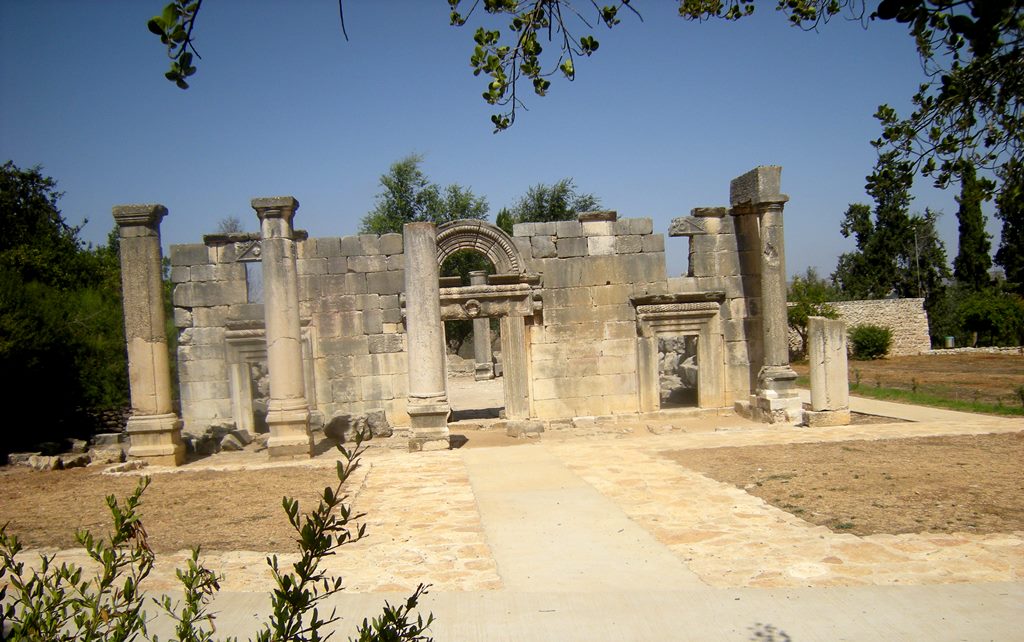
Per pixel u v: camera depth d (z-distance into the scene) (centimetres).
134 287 1728
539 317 2088
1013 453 1381
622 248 2119
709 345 2128
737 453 1487
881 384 3019
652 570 820
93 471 1667
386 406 2075
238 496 1273
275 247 1728
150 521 1105
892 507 1027
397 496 1230
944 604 689
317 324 2059
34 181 3978
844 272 6706
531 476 1354
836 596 719
